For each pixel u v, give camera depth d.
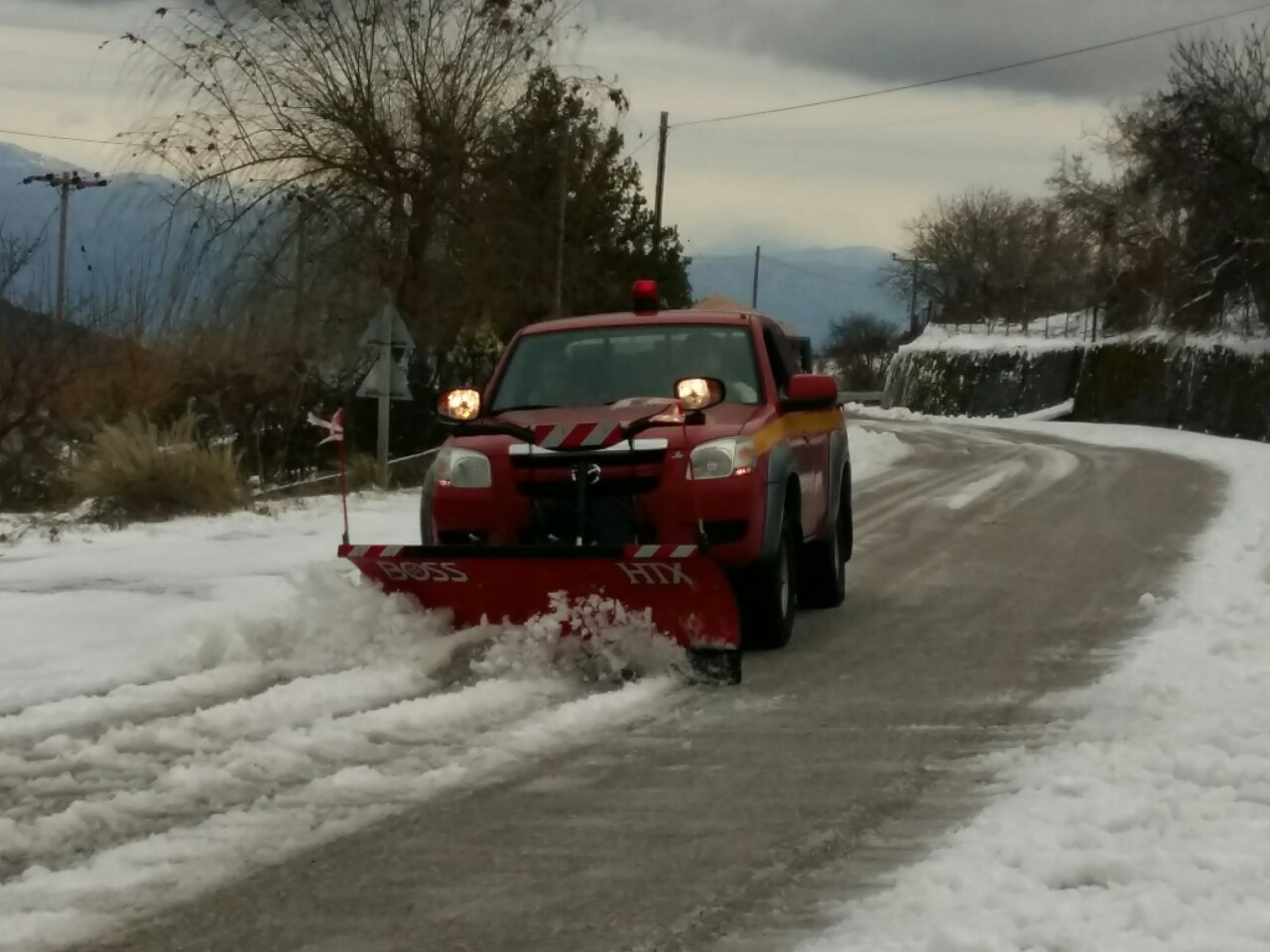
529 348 10.21
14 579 11.55
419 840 5.60
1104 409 56.97
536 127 27.77
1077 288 86.25
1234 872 4.96
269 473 21.88
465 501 8.90
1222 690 7.80
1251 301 49.41
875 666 8.91
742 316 10.30
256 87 25.91
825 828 5.75
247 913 4.85
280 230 25.97
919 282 106.25
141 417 19.33
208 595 10.82
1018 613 10.82
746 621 9.40
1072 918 4.59
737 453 8.85
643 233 33.62
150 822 5.76
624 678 8.33
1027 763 6.59
